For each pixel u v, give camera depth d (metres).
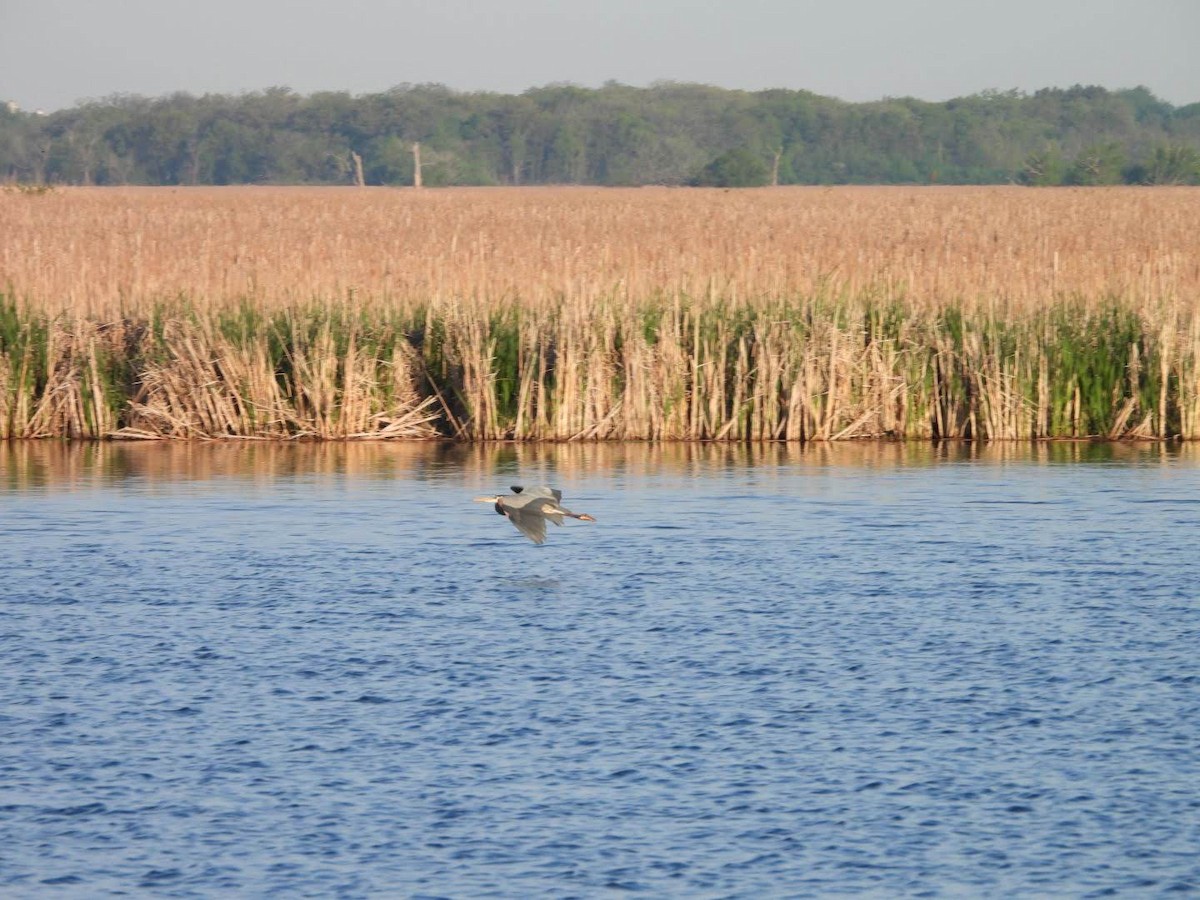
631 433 96.50
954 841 35.44
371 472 83.44
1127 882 33.59
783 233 156.50
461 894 33.25
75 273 110.38
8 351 97.06
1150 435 97.00
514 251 127.19
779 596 55.75
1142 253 134.50
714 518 70.06
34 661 48.03
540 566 60.69
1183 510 71.62
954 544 64.25
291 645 49.78
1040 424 97.06
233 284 107.69
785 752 40.44
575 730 42.06
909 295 101.62
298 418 96.88
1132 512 71.12
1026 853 34.84
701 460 87.75
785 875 33.97
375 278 108.62
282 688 45.53
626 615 53.34
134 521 69.56
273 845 35.50
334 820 36.66
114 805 37.50
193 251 134.12
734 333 98.06
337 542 65.12
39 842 35.69
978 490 77.19
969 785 38.34
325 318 99.56
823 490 77.31
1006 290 106.38
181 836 35.94
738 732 41.84
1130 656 48.19
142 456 89.88
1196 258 134.12
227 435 96.75
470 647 49.53
